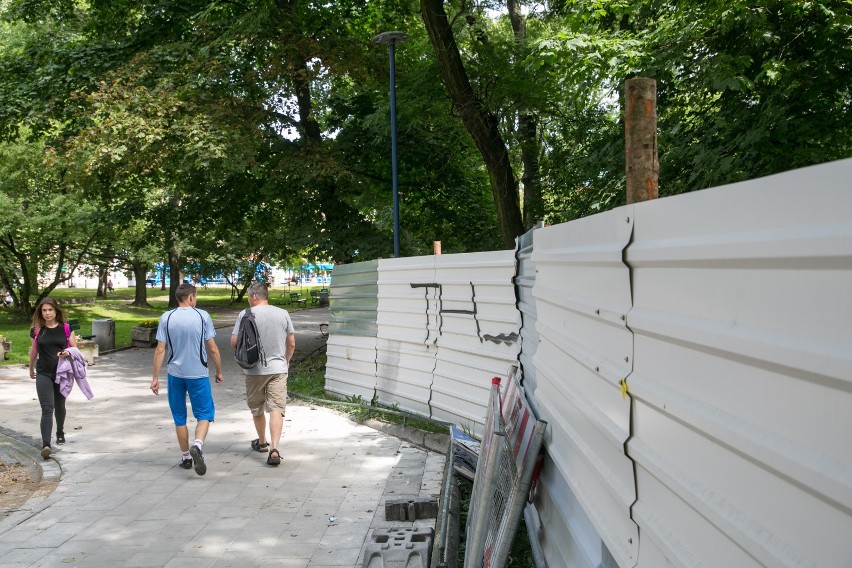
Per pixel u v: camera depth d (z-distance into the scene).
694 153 10.41
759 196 1.69
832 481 1.36
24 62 19.77
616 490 2.72
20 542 5.88
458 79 15.05
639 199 3.74
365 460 8.22
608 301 2.91
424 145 20.16
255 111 17.89
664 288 2.29
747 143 9.17
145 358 19.59
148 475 7.82
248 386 8.46
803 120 9.18
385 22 21.23
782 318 1.59
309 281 97.19
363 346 11.41
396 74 18.48
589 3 10.76
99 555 5.57
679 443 2.14
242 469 7.98
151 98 16.52
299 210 19.23
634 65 10.42
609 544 2.82
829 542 1.41
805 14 9.12
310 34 18.41
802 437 1.50
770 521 1.62
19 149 27.30
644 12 11.92
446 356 8.90
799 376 1.50
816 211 1.46
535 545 4.67
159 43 19.52
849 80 9.23
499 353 7.46
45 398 8.76
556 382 3.93
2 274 33.59
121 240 31.97
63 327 8.95
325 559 5.39
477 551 3.84
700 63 10.20
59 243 31.78
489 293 7.68
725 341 1.81
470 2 17.88
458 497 5.41
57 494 7.19
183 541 5.83
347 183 19.02
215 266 43.78
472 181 22.09
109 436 9.80
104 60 18.75
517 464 4.06
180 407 7.97
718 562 1.88
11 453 8.97
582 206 14.17
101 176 18.23
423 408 9.54
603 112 16.33
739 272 1.78
